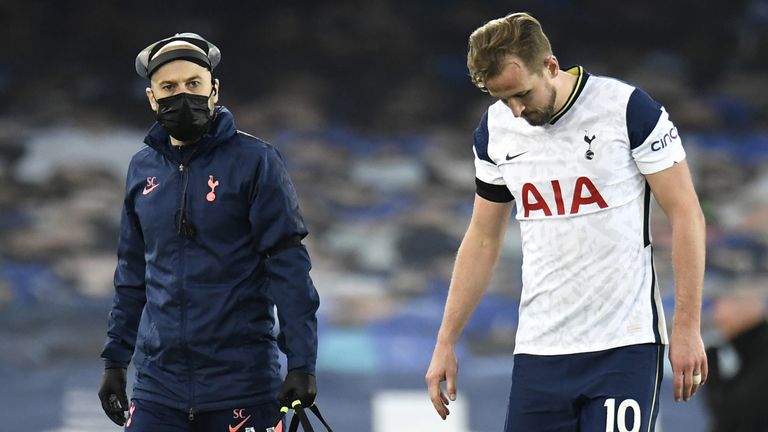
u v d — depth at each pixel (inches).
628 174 551.5
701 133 2687.0
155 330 575.2
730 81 2920.8
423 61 2918.3
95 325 1759.4
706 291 1852.9
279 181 574.2
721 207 2284.7
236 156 574.6
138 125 2578.7
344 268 2048.5
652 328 553.6
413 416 1312.7
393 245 2121.1
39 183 2249.0
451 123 2768.2
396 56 2903.5
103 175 2300.7
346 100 2790.4
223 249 571.5
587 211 551.8
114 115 2583.7
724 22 3061.0
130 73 2728.8
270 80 2822.3
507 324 1788.9
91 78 2694.4
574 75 554.3
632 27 3051.2
